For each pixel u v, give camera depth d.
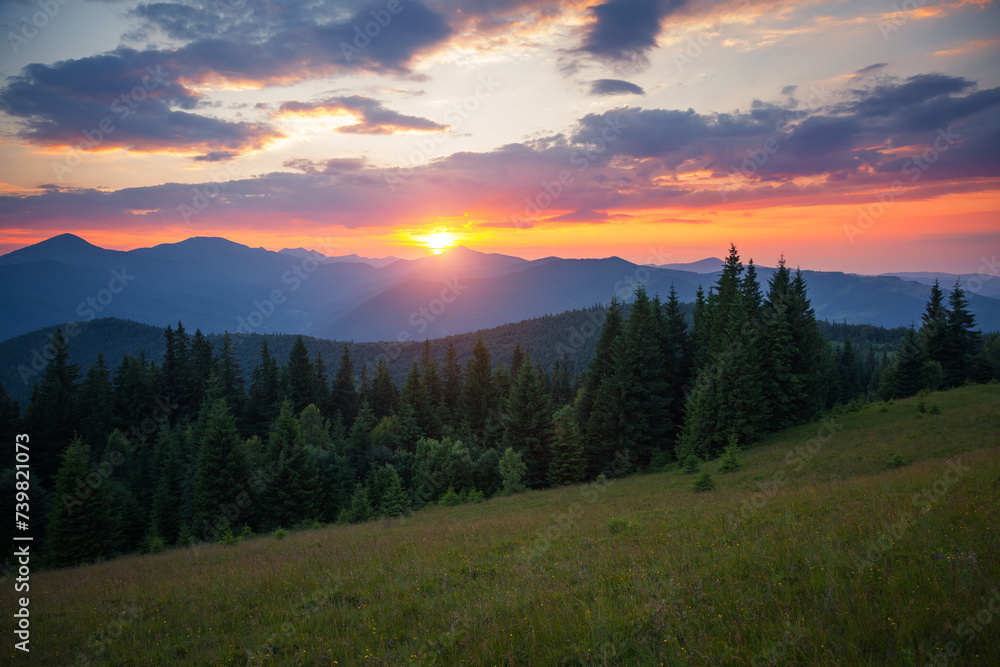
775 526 11.23
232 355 102.62
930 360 60.78
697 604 6.87
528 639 6.61
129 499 53.84
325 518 52.59
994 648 4.65
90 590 14.83
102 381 94.31
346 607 9.98
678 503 21.00
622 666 5.61
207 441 48.56
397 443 71.69
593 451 52.94
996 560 6.45
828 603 6.02
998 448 19.75
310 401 98.88
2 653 9.58
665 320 60.03
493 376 89.19
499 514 27.33
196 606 11.49
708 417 43.97
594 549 12.26
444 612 8.57
